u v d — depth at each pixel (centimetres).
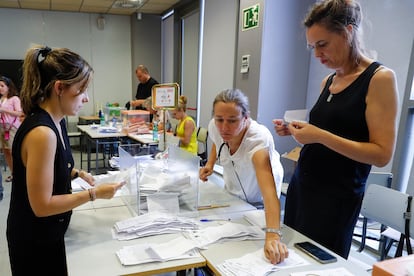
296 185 134
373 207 180
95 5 567
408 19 238
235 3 377
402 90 245
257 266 97
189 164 143
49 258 112
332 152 116
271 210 112
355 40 107
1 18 575
